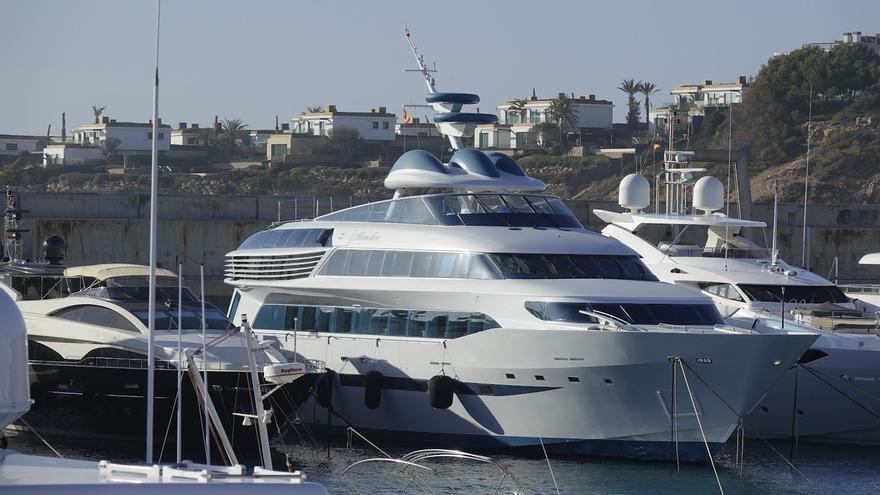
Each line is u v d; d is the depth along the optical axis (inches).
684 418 4116.6
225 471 1808.6
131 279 4889.3
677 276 5265.8
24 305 4729.3
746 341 4001.0
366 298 4532.5
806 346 4062.5
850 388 4628.4
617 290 4237.2
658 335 3993.6
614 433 4175.7
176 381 4217.5
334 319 4653.1
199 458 4271.7
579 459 4271.7
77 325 4564.5
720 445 4160.9
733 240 5565.9
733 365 4037.9
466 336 4264.3
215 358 4232.3
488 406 4281.5
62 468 1815.9
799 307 5068.9
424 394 4384.8
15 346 1968.5
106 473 1759.4
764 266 5300.2
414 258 4458.7
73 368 4456.2
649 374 4055.1
